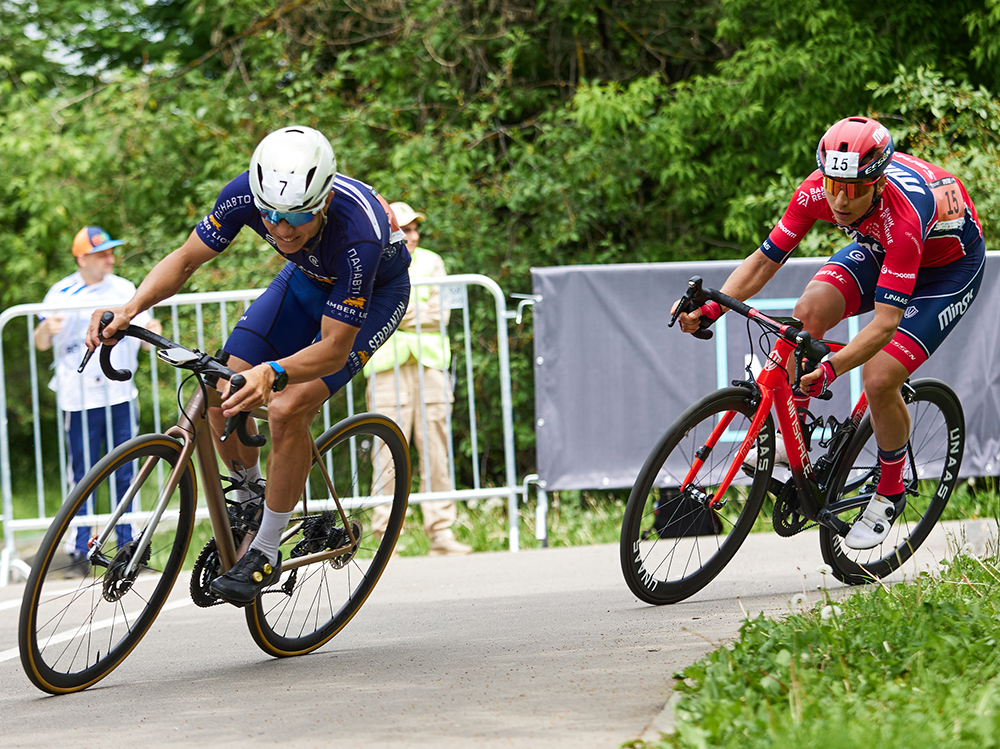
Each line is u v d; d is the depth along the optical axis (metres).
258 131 23.41
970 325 14.20
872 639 6.41
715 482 8.97
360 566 8.78
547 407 14.09
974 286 9.02
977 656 6.13
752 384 8.75
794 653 6.16
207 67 27.67
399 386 14.59
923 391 9.72
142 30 29.27
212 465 7.36
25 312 14.33
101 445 14.52
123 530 7.15
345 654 7.86
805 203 8.91
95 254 15.02
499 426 20.45
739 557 11.45
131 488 7.16
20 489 27.73
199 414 7.32
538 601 9.66
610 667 6.70
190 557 9.27
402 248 8.07
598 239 23.50
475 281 14.29
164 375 19.16
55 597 7.34
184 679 7.38
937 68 21.05
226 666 7.77
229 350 7.76
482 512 15.98
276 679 7.12
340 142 22.00
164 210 25.19
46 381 28.70
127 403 14.54
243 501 7.81
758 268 9.15
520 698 6.11
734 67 21.47
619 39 25.09
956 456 10.14
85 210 25.38
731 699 5.56
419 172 21.52
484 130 22.80
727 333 14.03
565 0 23.70
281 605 8.05
